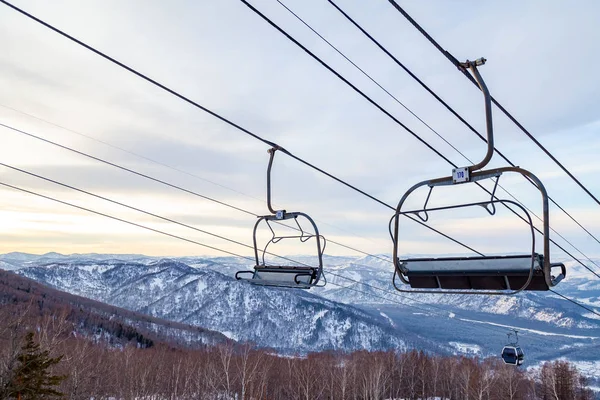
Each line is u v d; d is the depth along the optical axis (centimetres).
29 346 2388
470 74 642
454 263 649
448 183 655
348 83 791
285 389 6294
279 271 941
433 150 966
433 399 7450
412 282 706
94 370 4522
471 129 866
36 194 1338
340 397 6262
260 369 5834
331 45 742
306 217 916
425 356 8312
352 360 6838
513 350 3148
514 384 7150
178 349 10731
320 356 7575
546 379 7844
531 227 574
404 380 7762
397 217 712
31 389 2273
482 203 623
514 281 600
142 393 5178
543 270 563
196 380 5838
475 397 6725
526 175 575
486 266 616
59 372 3625
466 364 7494
